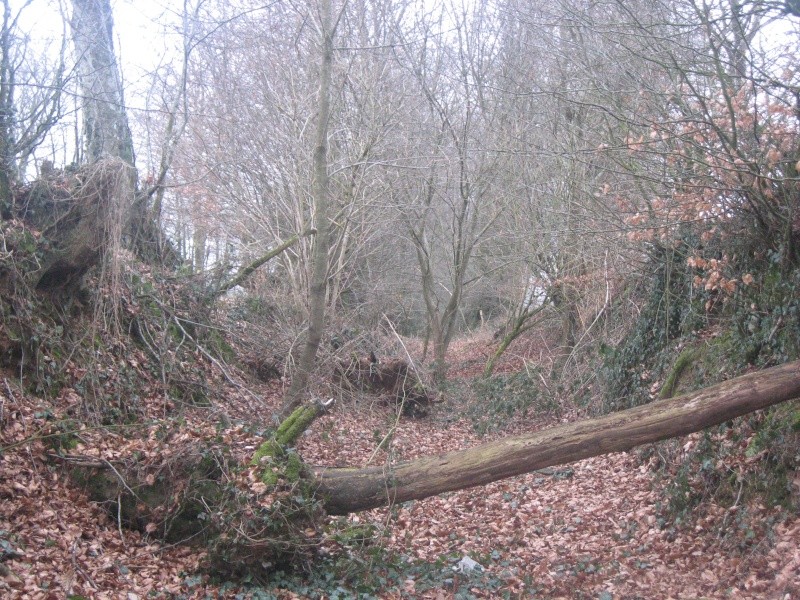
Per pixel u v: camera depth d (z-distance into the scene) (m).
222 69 15.26
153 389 10.45
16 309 8.18
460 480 7.15
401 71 17.36
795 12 8.18
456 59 19.03
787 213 8.74
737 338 9.66
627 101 11.31
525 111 17.17
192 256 19.08
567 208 14.17
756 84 8.27
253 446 7.68
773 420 7.84
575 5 12.04
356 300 18.48
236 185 15.51
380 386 15.37
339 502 7.21
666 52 9.02
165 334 11.12
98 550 6.37
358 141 15.29
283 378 13.62
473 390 17.56
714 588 6.36
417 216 20.00
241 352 14.12
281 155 15.24
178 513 6.77
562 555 7.82
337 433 12.63
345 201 15.17
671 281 12.04
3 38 9.16
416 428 15.01
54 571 5.76
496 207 19.73
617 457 11.05
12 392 7.73
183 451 6.99
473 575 7.02
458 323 31.19
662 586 6.58
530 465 7.09
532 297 19.83
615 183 11.63
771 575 6.19
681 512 7.99
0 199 8.60
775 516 6.98
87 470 7.19
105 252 9.57
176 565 6.54
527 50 16.34
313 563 6.87
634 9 10.70
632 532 8.23
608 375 13.22
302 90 15.30
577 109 13.55
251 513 6.33
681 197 9.82
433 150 18.30
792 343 8.51
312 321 11.73
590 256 15.02
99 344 9.63
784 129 8.53
